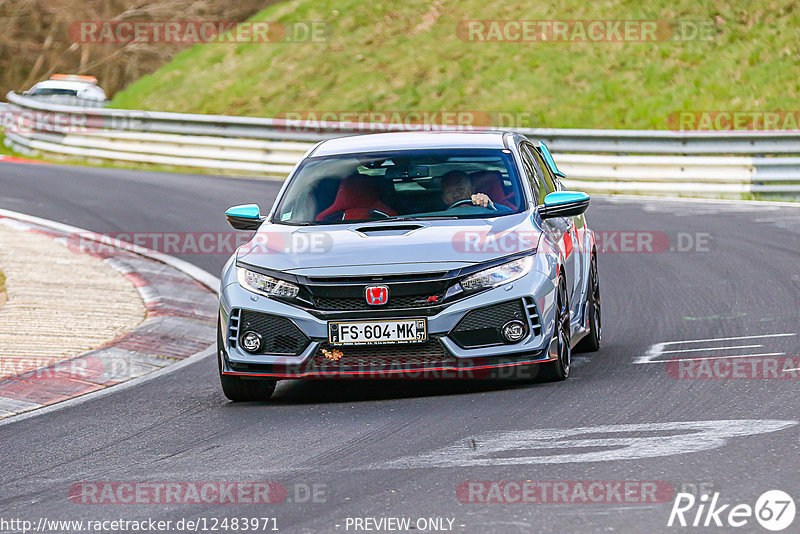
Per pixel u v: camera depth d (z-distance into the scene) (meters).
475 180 27.27
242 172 81.44
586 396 23.41
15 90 152.75
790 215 58.03
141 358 32.31
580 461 18.12
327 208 27.05
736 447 18.45
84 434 23.20
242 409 24.92
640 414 21.45
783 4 99.19
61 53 153.38
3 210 62.00
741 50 95.50
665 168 69.38
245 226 28.12
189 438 22.14
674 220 57.50
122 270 46.47
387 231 25.62
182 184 72.88
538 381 25.42
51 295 40.34
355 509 16.23
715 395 22.80
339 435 21.34
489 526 15.09
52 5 153.50
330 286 24.16
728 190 67.50
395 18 112.06
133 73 153.00
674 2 102.62
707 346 29.34
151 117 86.44
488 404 23.30
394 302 24.02
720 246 49.28
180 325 36.94
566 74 97.12
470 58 103.06
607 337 32.47
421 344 23.86
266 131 82.44
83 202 64.94
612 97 93.00
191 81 110.06
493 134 29.81
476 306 23.86
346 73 105.19
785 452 17.97
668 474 17.09
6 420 25.17
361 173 27.89
